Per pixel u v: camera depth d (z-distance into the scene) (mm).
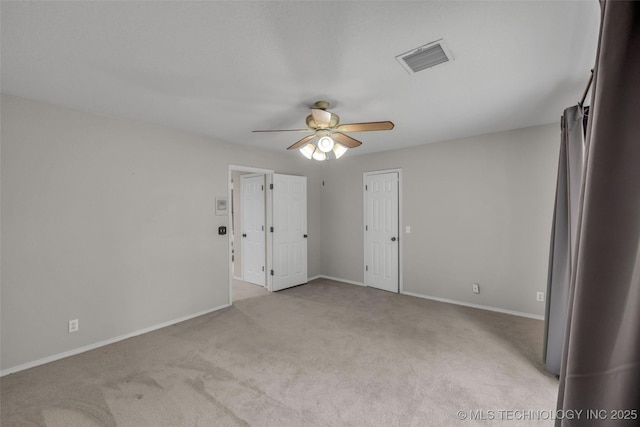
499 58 1864
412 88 2303
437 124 3260
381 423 1785
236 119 3053
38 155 2520
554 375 2266
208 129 3430
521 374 2283
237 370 2379
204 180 3730
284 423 1796
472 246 3822
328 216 5445
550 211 3279
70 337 2674
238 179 5406
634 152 568
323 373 2324
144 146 3178
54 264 2596
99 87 2270
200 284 3674
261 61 1897
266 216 4785
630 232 573
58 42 1678
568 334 903
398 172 4496
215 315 3625
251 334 3072
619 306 580
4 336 2354
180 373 2344
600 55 640
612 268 590
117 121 2982
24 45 1702
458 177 3910
